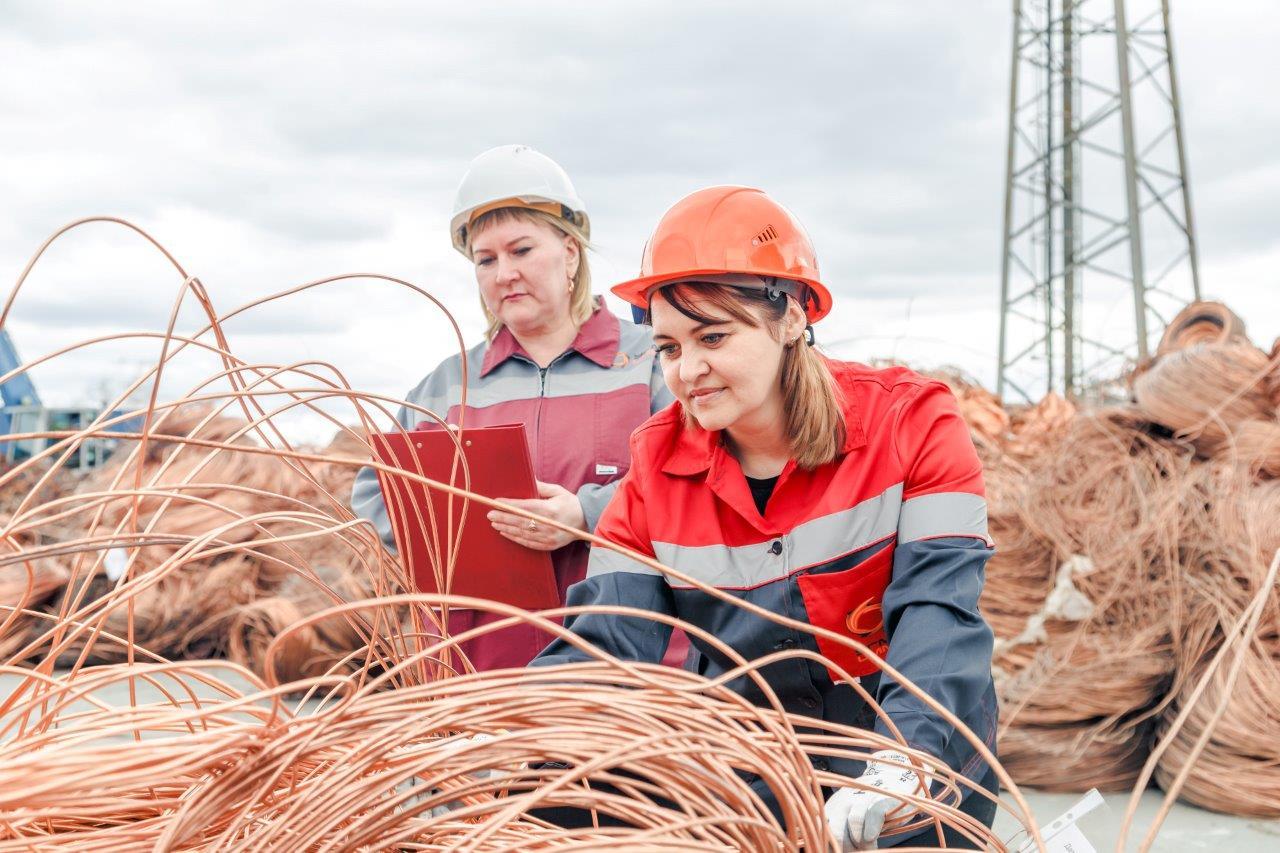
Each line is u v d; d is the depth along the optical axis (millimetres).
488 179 2434
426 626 2195
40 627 4785
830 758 1692
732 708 938
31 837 969
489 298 2539
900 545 1600
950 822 1045
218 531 1046
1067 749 3250
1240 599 3480
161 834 872
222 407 1257
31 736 950
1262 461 4184
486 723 904
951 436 1620
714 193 1567
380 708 871
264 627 4465
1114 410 4648
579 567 2277
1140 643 3496
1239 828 2898
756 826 866
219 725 1017
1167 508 3895
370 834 886
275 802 969
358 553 1382
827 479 1651
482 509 2092
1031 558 4000
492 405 2574
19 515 1056
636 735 897
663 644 1732
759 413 1613
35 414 8625
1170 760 3189
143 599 4828
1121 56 18000
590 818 1391
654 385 2545
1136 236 17516
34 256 1123
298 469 1343
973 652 1454
